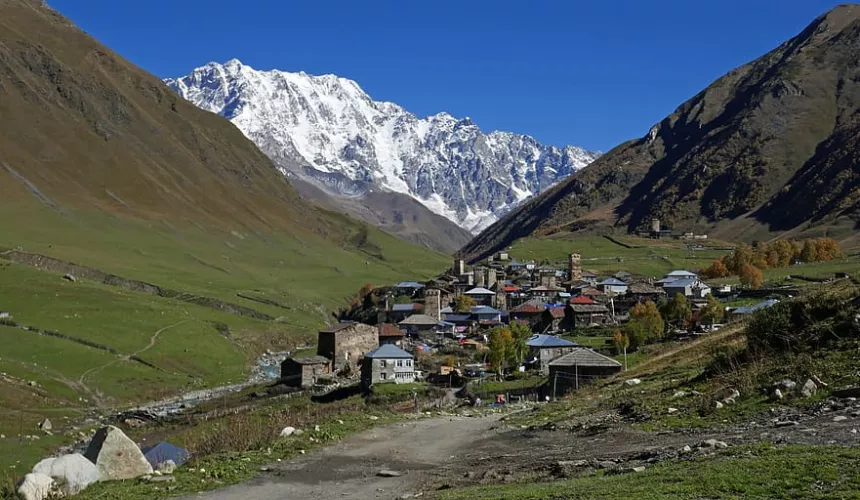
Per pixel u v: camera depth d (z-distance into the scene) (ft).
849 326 170.40
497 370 413.39
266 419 290.15
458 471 134.00
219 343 594.24
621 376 296.30
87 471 135.13
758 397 147.33
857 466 84.69
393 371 414.00
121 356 500.74
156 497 121.90
